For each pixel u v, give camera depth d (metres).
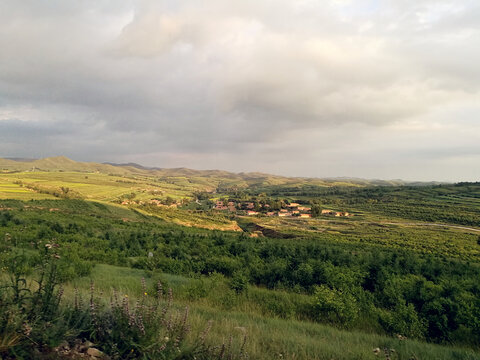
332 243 61.19
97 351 3.60
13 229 23.58
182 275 17.53
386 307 12.86
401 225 118.69
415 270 25.12
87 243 24.27
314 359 5.32
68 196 110.69
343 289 13.65
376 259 27.23
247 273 17.83
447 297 11.41
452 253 59.75
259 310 10.73
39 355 3.24
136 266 18.92
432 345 8.14
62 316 3.75
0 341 3.09
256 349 5.17
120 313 4.10
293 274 17.23
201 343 4.14
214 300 11.08
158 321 4.11
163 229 52.50
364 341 7.50
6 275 6.59
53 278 4.30
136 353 3.76
